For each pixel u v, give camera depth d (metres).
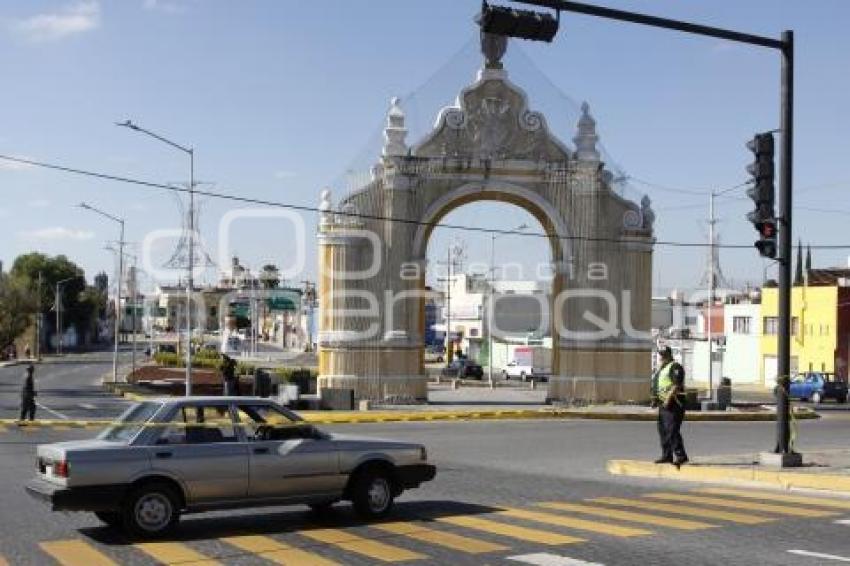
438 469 19.81
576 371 41.69
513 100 41.94
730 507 14.24
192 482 12.16
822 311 67.62
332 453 13.05
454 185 41.44
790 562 10.31
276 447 12.75
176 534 12.21
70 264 158.25
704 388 65.75
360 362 40.41
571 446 25.41
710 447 24.72
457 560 10.49
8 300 107.44
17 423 31.06
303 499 12.88
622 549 11.02
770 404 46.06
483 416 36.72
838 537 11.75
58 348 130.50
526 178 41.88
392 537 11.88
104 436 12.58
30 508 14.27
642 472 18.81
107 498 11.73
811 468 17.75
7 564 10.37
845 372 66.44
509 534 12.03
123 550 11.16
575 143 42.38
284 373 46.72
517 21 15.71
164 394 47.31
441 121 41.47
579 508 14.20
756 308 74.75
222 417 12.70
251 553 10.95
